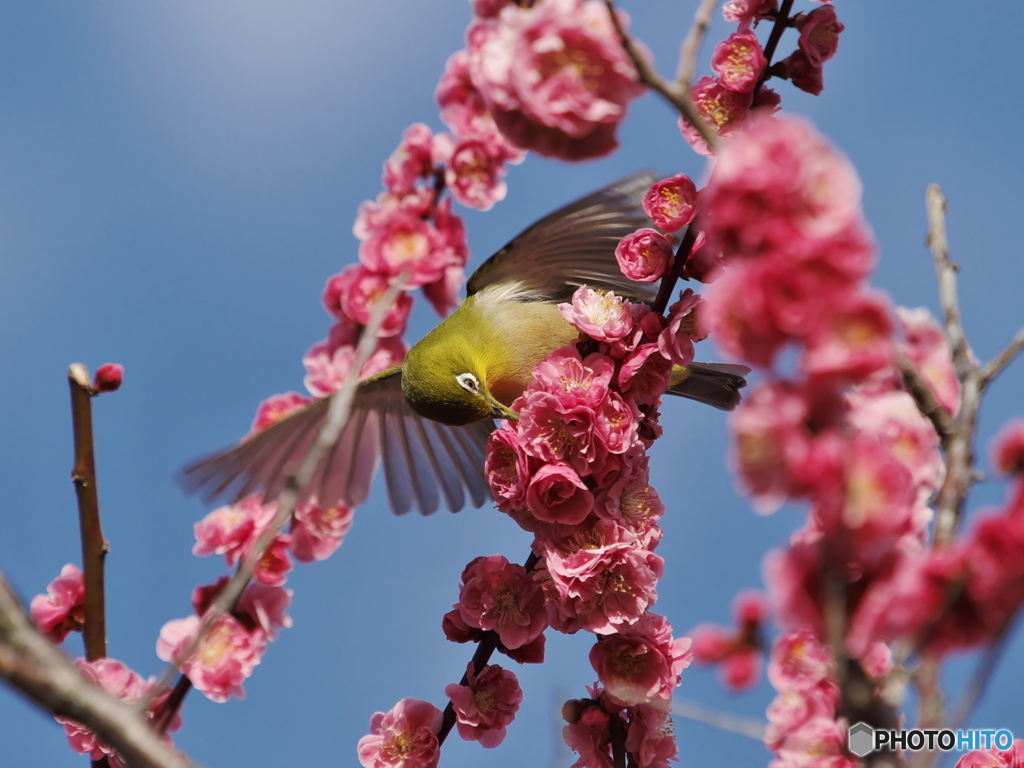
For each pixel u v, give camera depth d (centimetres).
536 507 737
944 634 315
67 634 730
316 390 987
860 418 394
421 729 791
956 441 376
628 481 776
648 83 382
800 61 701
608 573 747
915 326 477
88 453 702
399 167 952
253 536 792
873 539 307
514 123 420
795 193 307
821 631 325
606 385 742
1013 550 304
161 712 704
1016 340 408
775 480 304
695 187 709
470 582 786
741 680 367
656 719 731
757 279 300
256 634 749
